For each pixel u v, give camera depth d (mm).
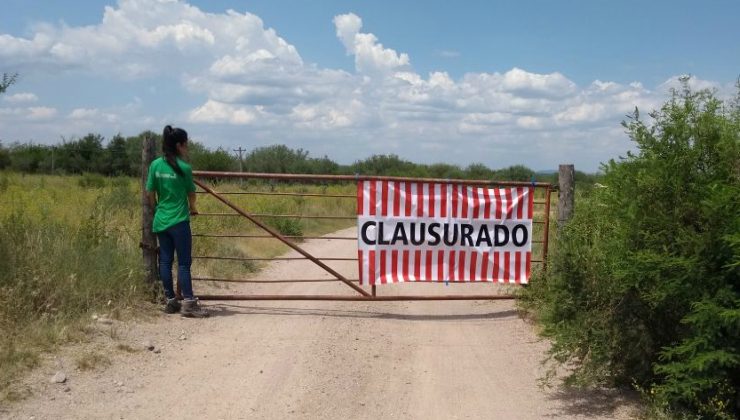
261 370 6238
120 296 7824
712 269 4871
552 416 5359
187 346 6855
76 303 7195
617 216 5449
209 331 7469
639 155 5516
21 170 47812
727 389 4863
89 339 6543
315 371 6289
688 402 5066
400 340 7508
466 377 6305
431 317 8609
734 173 5082
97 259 7941
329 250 15156
